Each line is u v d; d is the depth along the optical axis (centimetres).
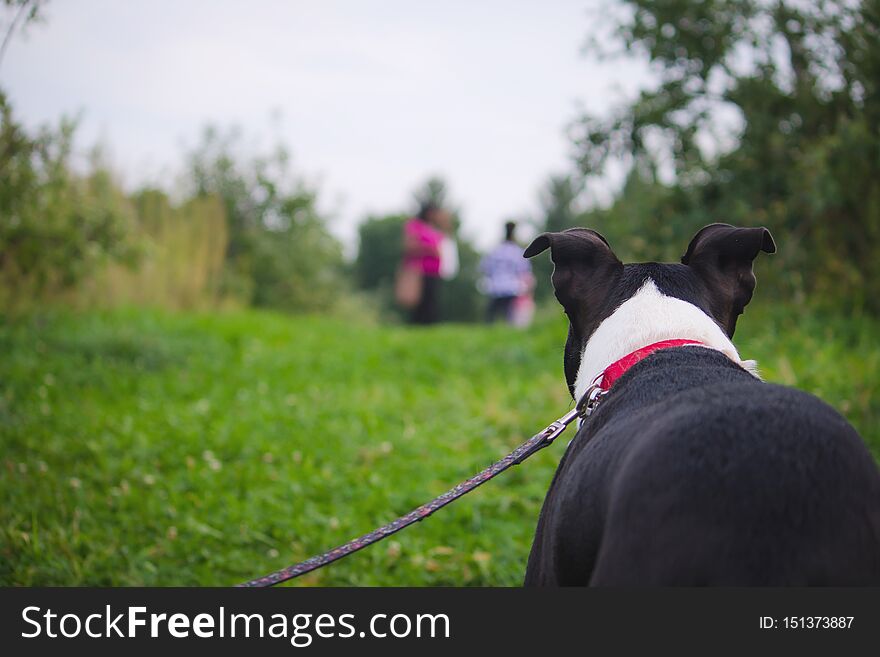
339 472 653
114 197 1167
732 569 180
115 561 507
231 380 906
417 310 1773
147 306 1266
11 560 485
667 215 928
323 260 1931
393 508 588
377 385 898
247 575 514
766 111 879
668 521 188
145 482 614
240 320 1267
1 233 851
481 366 1002
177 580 499
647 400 233
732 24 875
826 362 726
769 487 184
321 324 1375
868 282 867
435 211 1788
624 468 204
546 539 246
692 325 262
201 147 1784
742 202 878
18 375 822
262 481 632
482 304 4788
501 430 724
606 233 967
